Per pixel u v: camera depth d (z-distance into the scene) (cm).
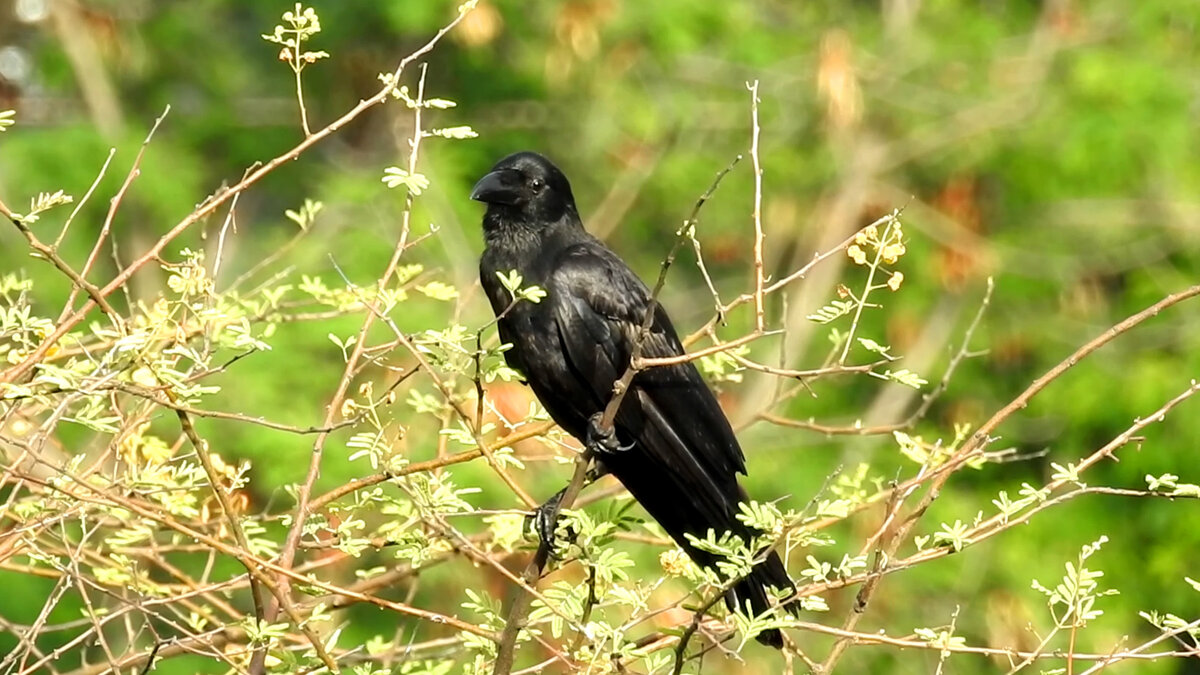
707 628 609
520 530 695
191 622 668
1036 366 1914
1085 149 1873
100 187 1527
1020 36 2070
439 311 1395
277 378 1314
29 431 663
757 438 1667
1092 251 1947
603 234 1708
